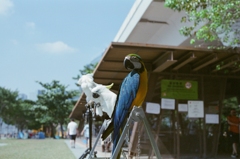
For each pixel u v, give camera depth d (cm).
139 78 398
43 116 4634
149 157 989
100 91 446
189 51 920
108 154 1072
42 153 1376
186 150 1054
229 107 1128
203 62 1014
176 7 870
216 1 809
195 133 1071
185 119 1071
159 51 904
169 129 1050
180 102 1071
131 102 393
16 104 5547
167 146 1038
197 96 1088
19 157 1183
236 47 923
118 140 392
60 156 1222
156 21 1575
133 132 985
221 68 1043
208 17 827
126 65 409
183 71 1084
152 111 1040
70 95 4659
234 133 1100
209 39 886
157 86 1053
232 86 1139
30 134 5047
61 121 4706
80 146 1933
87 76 468
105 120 504
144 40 1878
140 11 1518
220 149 1108
